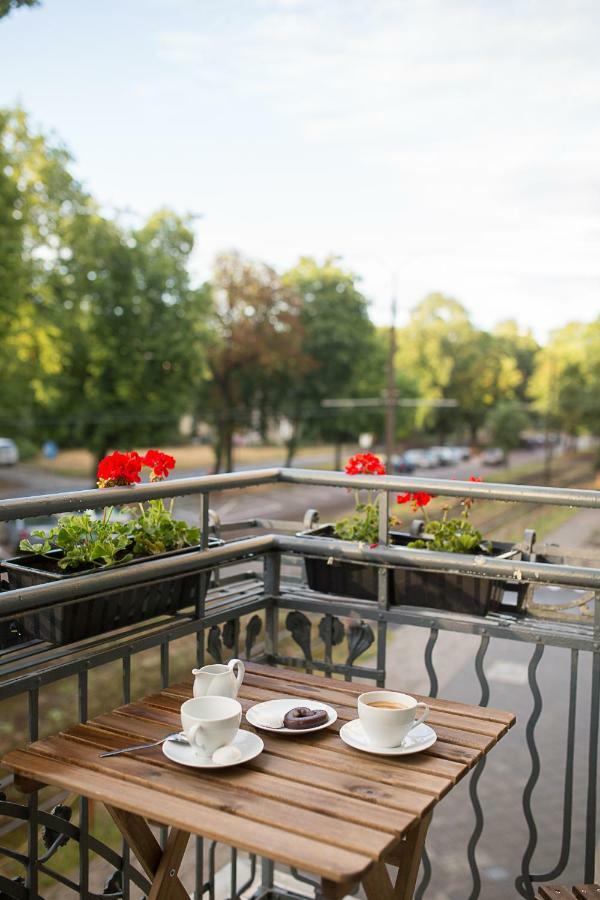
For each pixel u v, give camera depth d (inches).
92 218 1206.9
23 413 1369.3
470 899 107.7
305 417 2044.8
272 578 120.2
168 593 99.6
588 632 103.3
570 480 2534.5
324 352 2054.6
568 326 3058.6
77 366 1267.2
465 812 312.5
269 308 1866.4
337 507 1551.4
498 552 118.0
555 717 420.5
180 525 103.3
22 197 961.5
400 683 502.9
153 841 78.1
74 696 467.2
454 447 3380.9
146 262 1278.3
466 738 76.7
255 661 120.6
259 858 125.4
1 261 912.3
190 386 1379.2
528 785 104.9
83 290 1192.8
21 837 289.0
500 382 3440.0
